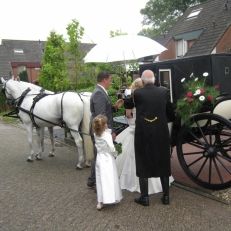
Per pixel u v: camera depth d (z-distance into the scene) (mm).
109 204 5746
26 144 10930
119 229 4906
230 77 6105
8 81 8719
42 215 5480
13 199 6203
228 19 19547
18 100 8445
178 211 5359
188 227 4848
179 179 6637
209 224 4906
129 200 5871
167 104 5488
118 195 5617
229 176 6590
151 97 5379
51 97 7879
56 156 9094
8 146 10734
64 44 13875
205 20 21750
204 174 6789
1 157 9297
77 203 5891
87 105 7434
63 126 7918
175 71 6422
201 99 5523
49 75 14742
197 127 5945
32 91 8477
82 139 7629
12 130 14164
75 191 6457
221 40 18656
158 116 5379
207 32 20219
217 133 5918
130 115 6090
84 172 7566
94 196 6184
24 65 40594
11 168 8172
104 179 5520
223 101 5809
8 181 7219
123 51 7625
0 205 5949
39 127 8453
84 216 5379
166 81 6633
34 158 9008
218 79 5945
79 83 14148
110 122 6062
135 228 4910
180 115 5770
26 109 8305
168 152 5492
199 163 7438
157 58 24203
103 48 7766
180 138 5945
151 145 5414
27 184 6969
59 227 5051
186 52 21078
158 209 5465
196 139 5914
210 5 23000
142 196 5609
